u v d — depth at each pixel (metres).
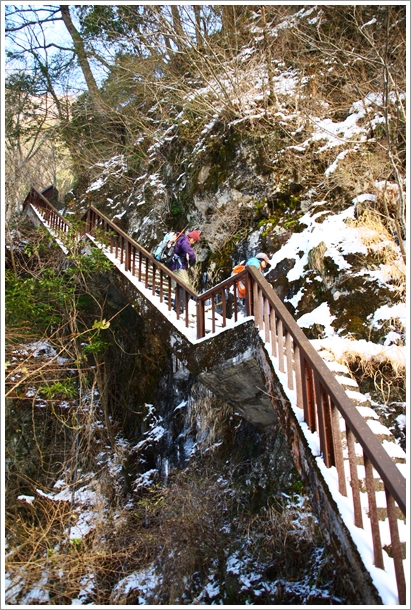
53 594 6.25
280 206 9.52
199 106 11.51
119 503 8.48
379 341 6.96
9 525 6.92
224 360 6.29
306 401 4.77
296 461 4.71
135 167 13.66
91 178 15.02
